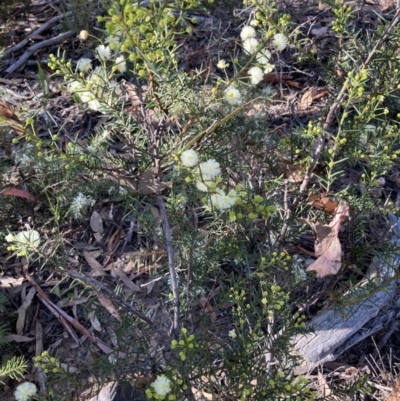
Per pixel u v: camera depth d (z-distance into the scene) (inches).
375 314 20.1
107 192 23.7
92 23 32.1
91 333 21.5
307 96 28.9
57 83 30.1
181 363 13.9
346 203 16.7
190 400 14.9
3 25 33.3
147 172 14.2
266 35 13.6
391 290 20.4
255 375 14.7
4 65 31.7
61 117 28.0
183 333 13.1
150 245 23.9
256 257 20.0
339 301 17.5
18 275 22.9
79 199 22.4
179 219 18.0
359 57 17.4
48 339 21.6
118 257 23.6
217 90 14.6
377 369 20.5
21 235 14.1
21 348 21.4
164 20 11.6
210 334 18.6
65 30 32.9
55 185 22.5
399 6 17.8
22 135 12.8
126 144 14.1
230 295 16.3
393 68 16.4
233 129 16.1
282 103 28.9
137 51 11.5
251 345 14.9
